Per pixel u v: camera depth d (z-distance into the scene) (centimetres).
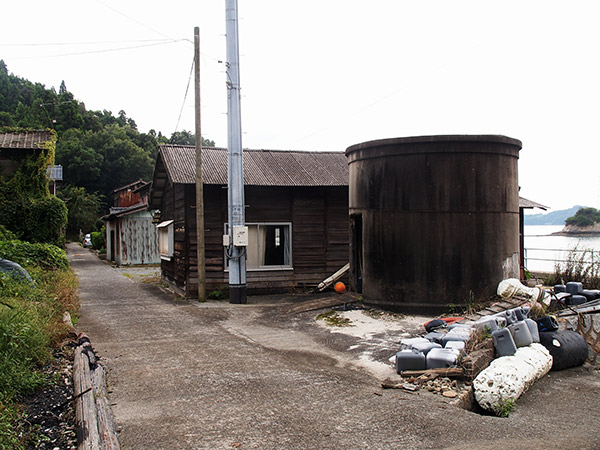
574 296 879
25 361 491
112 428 389
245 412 443
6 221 1559
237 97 1123
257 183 1209
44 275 1132
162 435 391
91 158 5688
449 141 889
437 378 530
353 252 1068
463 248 889
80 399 424
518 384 512
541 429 431
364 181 979
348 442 380
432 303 895
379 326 823
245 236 1109
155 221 1747
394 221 926
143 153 6212
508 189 930
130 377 547
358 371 583
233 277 1116
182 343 719
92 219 4941
